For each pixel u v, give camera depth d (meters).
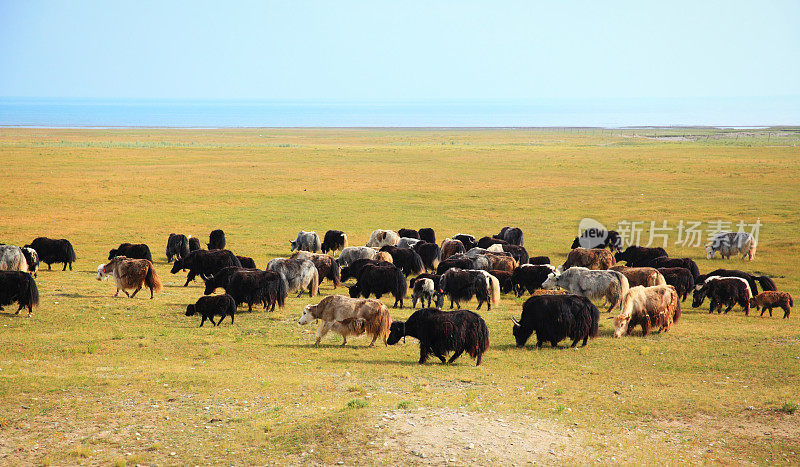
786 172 73.19
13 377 13.08
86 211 48.69
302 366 14.83
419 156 94.75
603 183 67.44
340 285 27.53
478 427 10.70
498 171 77.50
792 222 46.28
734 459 9.89
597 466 9.39
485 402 12.14
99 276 26.23
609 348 17.16
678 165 81.44
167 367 14.49
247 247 37.72
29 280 19.28
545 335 17.05
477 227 45.78
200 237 40.59
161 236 40.38
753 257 35.62
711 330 19.56
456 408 11.61
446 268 26.58
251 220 47.06
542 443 10.21
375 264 23.14
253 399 12.30
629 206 54.12
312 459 9.65
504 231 38.59
